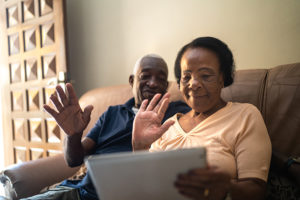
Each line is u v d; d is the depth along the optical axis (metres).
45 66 2.18
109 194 0.46
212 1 1.67
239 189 0.63
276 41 1.47
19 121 2.37
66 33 2.06
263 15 1.50
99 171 0.44
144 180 0.44
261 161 0.69
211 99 0.83
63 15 2.05
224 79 0.88
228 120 0.81
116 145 1.24
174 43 1.84
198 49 0.82
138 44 2.02
